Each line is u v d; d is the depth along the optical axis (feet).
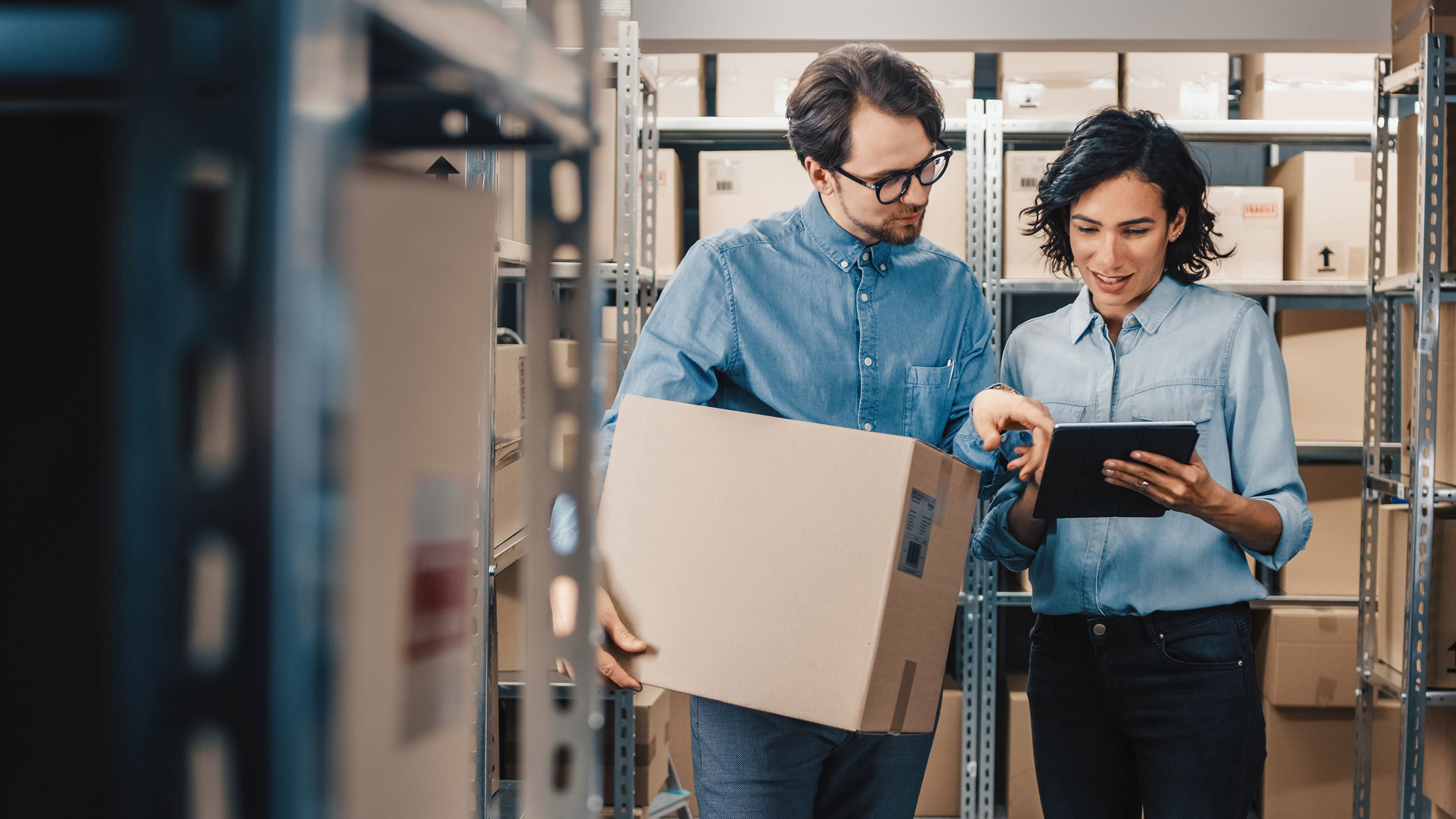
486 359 1.57
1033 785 8.95
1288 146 10.40
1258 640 9.07
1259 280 8.93
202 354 0.76
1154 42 8.59
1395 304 8.66
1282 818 8.81
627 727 7.00
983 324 4.92
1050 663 5.20
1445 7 6.07
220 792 0.78
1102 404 5.28
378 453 1.11
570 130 1.52
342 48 0.79
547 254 1.65
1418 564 6.14
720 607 3.52
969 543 3.85
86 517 0.96
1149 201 5.01
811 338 4.43
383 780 1.12
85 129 0.95
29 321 0.96
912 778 4.33
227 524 0.76
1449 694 6.18
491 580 5.16
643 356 4.45
